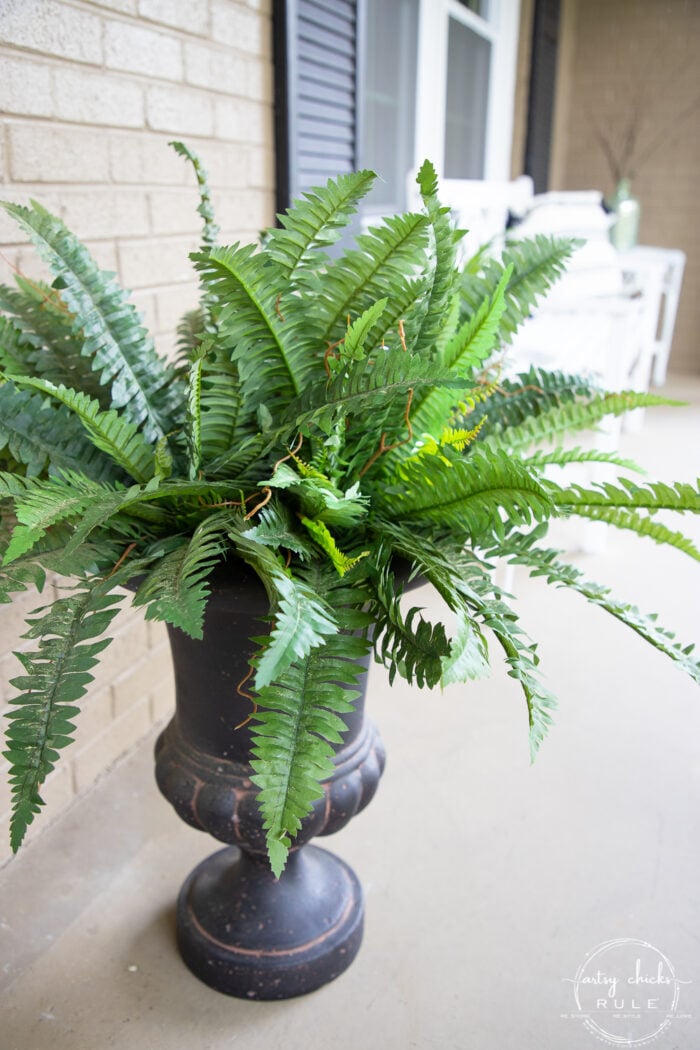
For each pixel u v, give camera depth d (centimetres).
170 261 129
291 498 73
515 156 338
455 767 140
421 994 102
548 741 147
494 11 288
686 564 214
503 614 66
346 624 65
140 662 140
